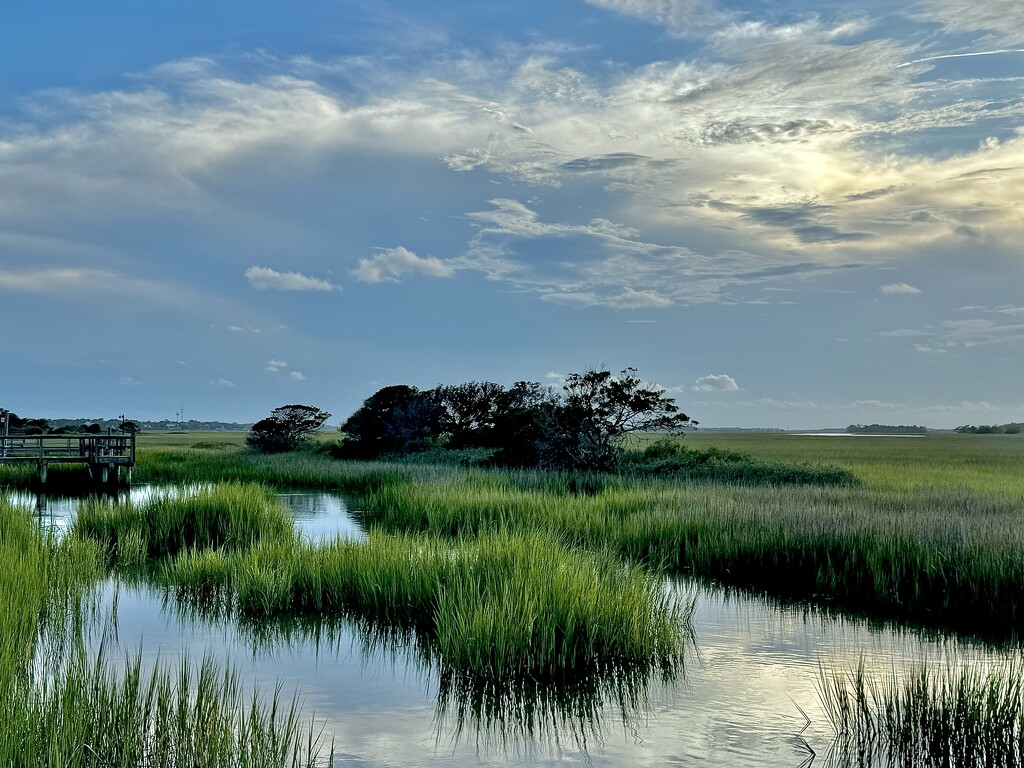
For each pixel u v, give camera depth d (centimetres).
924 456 5856
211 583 1466
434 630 1220
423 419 4944
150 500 2125
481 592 1173
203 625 1241
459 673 984
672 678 1004
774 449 7569
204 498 2050
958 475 3544
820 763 755
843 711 844
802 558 1582
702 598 1469
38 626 1122
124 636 1173
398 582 1322
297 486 3753
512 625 1005
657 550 1789
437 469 3741
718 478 3244
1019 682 791
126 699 727
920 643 1166
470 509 2202
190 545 1902
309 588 1382
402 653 1116
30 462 4062
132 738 676
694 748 796
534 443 3756
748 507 1991
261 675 1013
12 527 1689
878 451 7031
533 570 1177
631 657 1038
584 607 1065
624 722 863
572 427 3572
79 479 3812
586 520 1988
